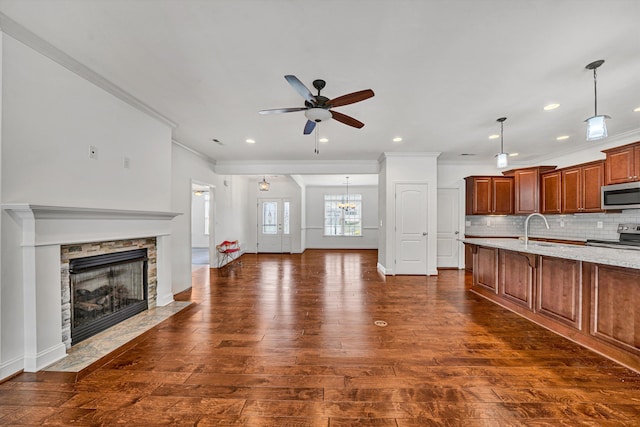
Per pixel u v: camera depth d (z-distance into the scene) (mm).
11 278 2039
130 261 3266
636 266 2023
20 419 1689
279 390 1984
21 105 2043
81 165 2521
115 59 2334
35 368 2137
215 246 6684
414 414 1748
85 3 1704
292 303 3979
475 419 1701
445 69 2473
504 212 6086
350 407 1812
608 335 2422
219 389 1993
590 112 3479
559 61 2346
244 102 3180
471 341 2756
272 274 6027
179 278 4641
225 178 7379
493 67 2439
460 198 6457
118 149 2945
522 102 3180
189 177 5160
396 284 5070
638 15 1792
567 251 2865
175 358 2418
